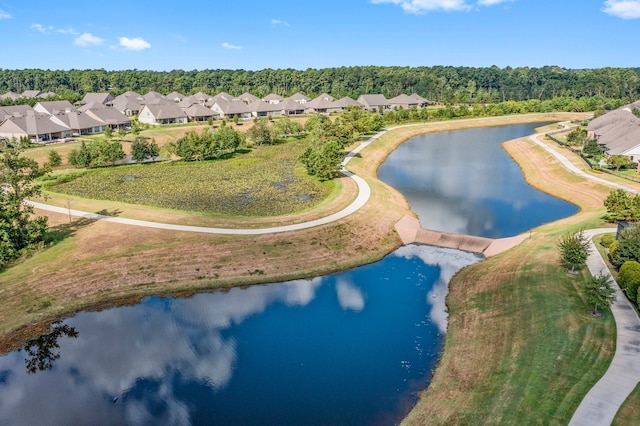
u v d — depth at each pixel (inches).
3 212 1774.1
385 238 2079.2
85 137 4498.0
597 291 1261.1
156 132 4751.5
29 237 1833.2
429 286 1675.7
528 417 932.0
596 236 1836.9
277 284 1688.0
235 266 1764.3
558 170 3174.2
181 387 1157.7
